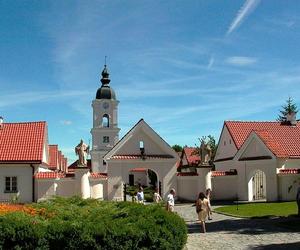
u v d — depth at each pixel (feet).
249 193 142.10
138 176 303.48
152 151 144.36
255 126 170.81
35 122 150.61
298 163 145.07
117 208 62.34
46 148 153.28
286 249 54.54
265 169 137.49
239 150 145.07
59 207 63.05
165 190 142.31
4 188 133.08
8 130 146.92
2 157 134.62
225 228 76.95
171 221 48.73
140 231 45.73
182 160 264.31
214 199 142.41
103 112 282.36
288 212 97.96
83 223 46.19
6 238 44.34
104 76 292.61
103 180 140.26
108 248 44.68
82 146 132.16
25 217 48.19
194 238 66.33
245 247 57.31
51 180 130.72
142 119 144.56
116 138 280.51
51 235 44.96
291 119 164.55
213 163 191.31
